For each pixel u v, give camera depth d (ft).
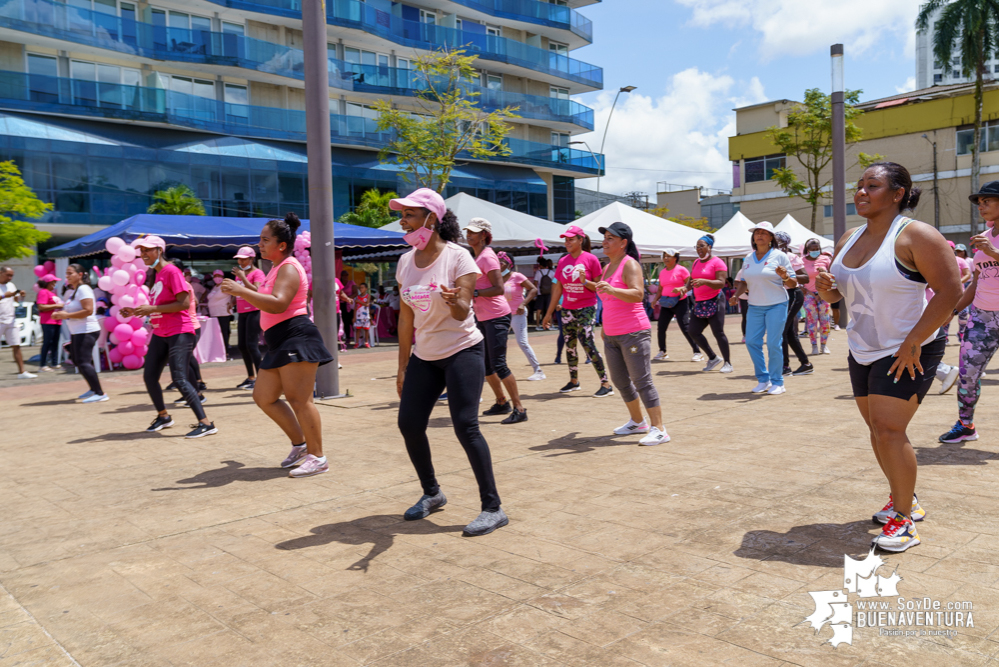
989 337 16.52
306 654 8.16
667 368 35.24
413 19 115.75
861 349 10.82
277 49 98.58
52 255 51.90
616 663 7.70
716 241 66.44
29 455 19.79
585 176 133.59
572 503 13.51
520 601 9.34
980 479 13.98
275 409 16.78
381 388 31.27
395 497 14.44
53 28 82.64
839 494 13.41
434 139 79.71
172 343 21.36
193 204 85.81
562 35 132.98
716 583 9.65
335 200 103.04
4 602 9.95
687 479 14.84
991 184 16.33
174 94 90.79
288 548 11.69
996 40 116.67
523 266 79.00
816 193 119.14
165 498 14.93
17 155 80.07
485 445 12.46
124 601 9.84
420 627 8.72
